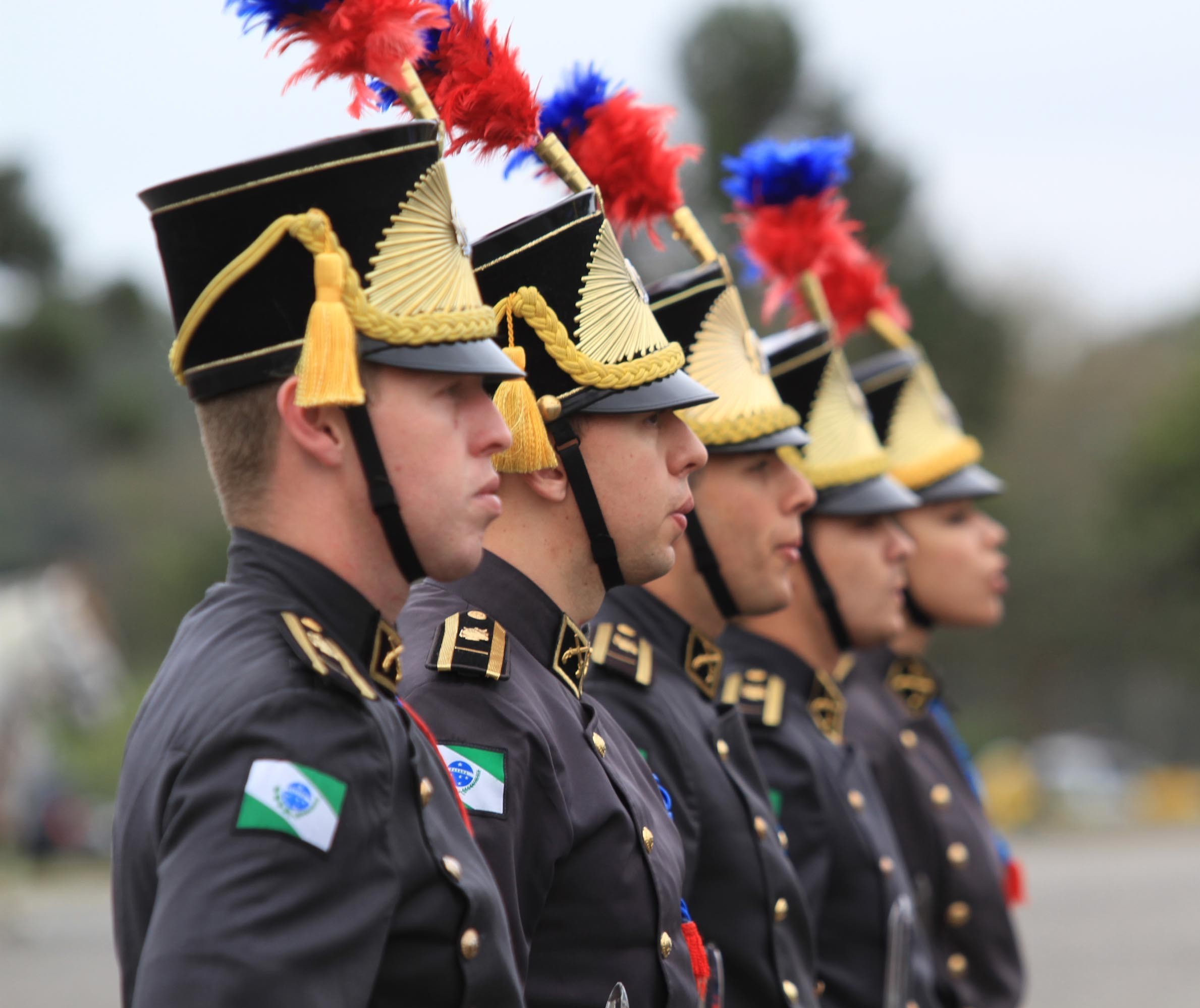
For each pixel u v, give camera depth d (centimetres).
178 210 744
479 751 886
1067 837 7438
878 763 1703
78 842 5256
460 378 759
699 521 1241
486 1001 725
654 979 933
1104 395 14425
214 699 683
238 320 739
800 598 1481
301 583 737
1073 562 13388
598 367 988
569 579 1007
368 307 730
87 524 10756
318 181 734
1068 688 14325
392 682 762
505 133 1010
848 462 1473
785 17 6712
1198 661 13288
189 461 11556
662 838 986
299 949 634
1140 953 3612
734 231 3781
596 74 1234
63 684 3672
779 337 1516
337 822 662
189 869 640
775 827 1213
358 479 739
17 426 10462
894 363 1862
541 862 899
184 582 10731
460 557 757
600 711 1029
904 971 1399
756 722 1398
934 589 1866
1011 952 1753
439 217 768
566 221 998
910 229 8538
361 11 824
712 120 6619
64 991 2897
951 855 1722
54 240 9138
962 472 1864
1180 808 9625
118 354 10450
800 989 1180
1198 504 12744
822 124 6756
